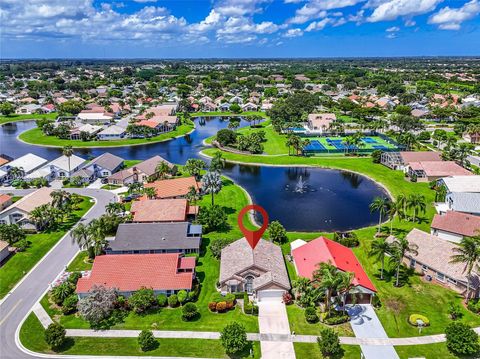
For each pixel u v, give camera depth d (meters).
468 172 130.50
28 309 66.00
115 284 67.69
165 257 72.81
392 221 102.25
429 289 71.25
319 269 63.88
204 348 56.84
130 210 100.56
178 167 149.62
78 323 62.44
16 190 124.75
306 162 157.62
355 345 57.41
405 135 169.88
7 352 56.06
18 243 87.81
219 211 95.62
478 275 68.44
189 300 67.62
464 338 54.03
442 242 77.38
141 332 57.09
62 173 135.75
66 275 75.81
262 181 137.25
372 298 66.88
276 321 62.81
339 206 113.69
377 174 141.38
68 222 100.25
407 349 56.62
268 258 74.62
